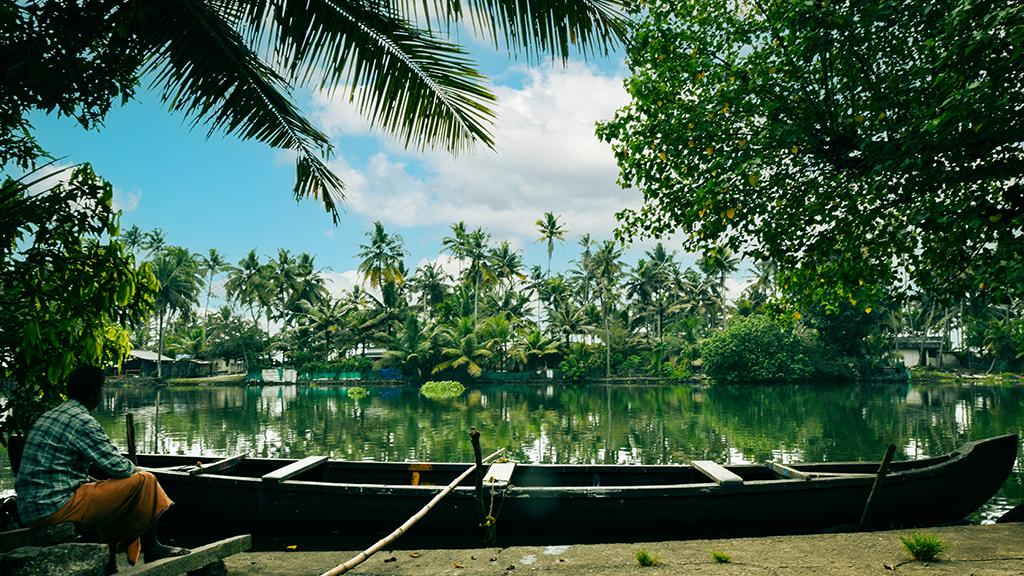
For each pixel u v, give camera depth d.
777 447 15.68
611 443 16.45
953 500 6.68
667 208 7.53
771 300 8.71
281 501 6.32
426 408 28.38
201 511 6.48
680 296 66.19
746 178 6.40
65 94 4.58
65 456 3.62
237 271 63.78
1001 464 6.69
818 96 6.71
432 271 66.38
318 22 4.72
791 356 47.97
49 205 5.28
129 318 5.81
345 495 6.25
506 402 32.50
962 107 4.97
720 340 48.97
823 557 4.75
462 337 54.62
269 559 5.08
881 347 52.41
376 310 59.69
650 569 4.52
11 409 5.47
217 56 4.92
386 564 4.89
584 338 59.44
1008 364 56.03
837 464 7.50
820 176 6.86
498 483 6.18
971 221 5.30
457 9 4.51
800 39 6.38
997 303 5.69
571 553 5.02
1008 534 5.36
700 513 6.28
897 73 6.41
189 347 65.81
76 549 3.55
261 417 23.92
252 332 61.03
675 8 7.54
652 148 7.55
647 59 7.55
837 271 6.86
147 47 4.75
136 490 3.78
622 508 6.22
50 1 4.33
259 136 5.42
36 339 4.98
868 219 6.25
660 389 45.41
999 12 4.70
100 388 3.94
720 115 7.07
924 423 20.53
